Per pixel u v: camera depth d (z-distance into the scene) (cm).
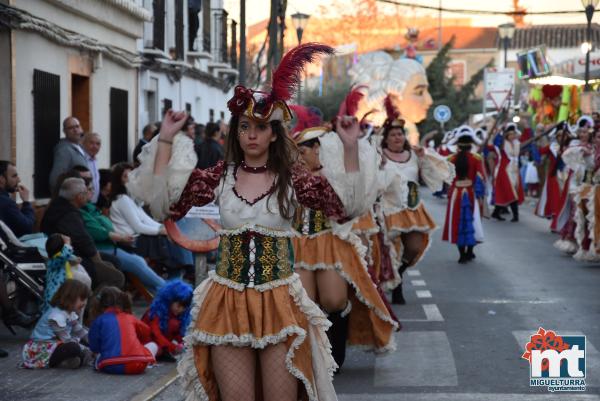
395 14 5444
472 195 1505
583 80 3069
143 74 2041
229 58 3272
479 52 8469
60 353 822
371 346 796
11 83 1264
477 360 841
